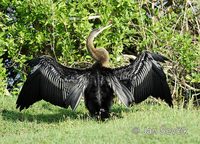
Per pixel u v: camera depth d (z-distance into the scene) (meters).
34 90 32.34
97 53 32.69
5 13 41.97
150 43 40.88
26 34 40.31
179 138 26.77
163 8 43.00
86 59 40.69
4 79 39.69
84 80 31.83
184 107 40.53
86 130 28.64
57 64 32.22
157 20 42.09
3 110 34.66
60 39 40.16
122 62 40.38
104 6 40.31
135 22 41.84
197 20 42.59
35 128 31.70
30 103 32.62
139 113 33.41
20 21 40.62
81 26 39.41
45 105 36.31
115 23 40.19
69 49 40.03
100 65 31.95
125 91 32.03
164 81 32.81
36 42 40.47
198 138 26.66
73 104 31.64
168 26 41.91
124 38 40.91
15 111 34.84
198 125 29.25
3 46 39.97
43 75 32.12
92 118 31.83
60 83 32.06
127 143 26.28
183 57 40.03
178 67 40.66
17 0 40.06
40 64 32.12
